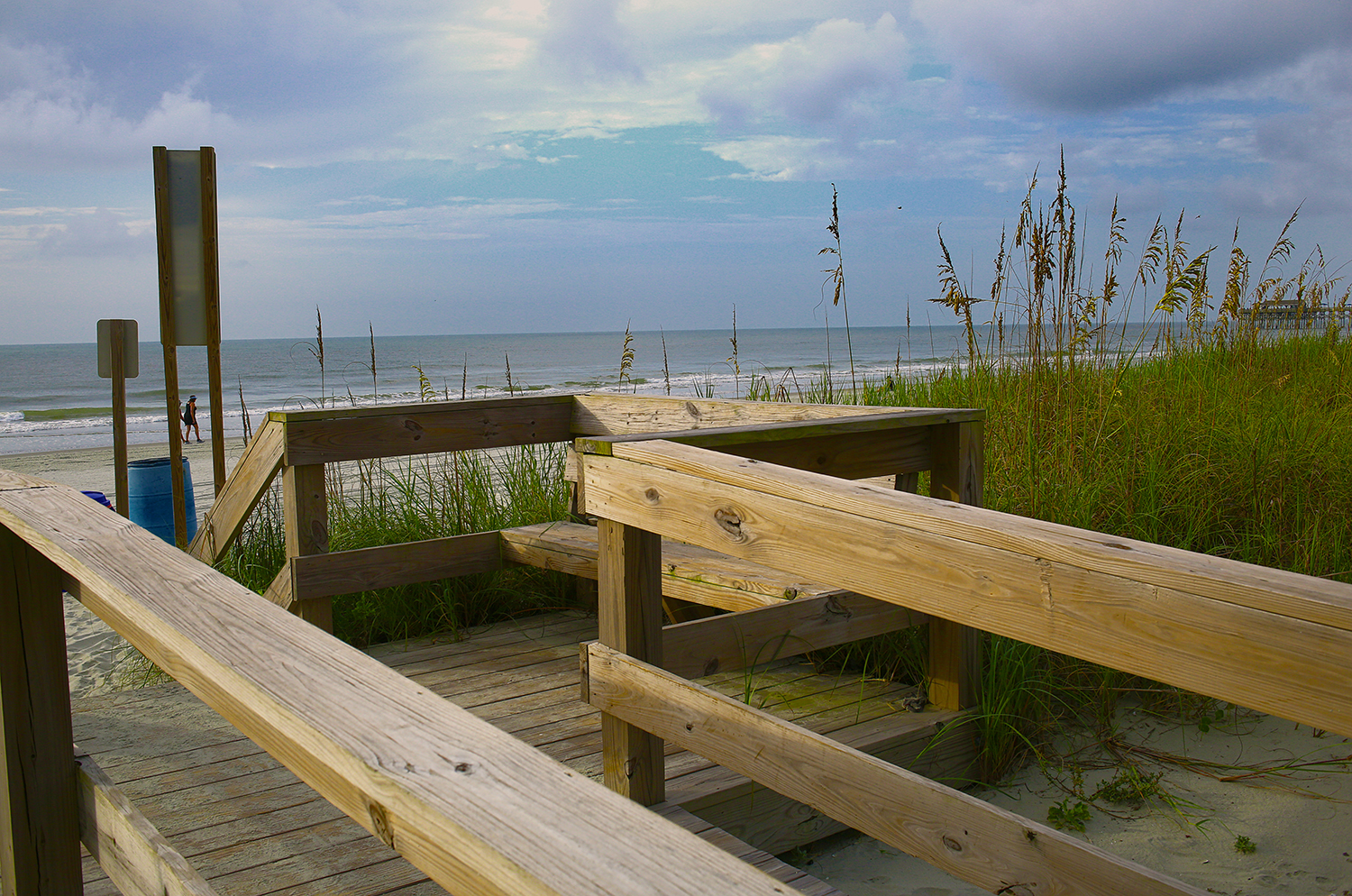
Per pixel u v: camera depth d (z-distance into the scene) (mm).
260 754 3014
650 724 2115
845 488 1531
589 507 2270
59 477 14016
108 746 3084
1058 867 1378
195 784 2801
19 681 1736
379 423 3990
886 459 2836
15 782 1751
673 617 3674
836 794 1700
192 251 5633
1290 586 958
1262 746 3033
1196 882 2334
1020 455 4484
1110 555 1107
